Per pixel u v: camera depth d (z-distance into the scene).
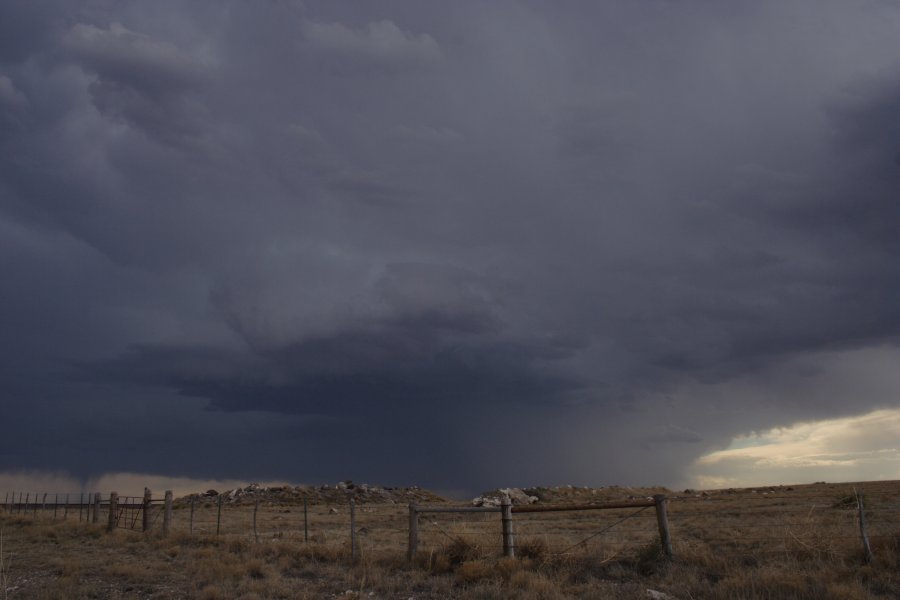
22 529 32.50
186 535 28.16
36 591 16.03
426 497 86.69
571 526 31.73
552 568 17.06
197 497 81.81
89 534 30.98
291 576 18.06
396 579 16.64
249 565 18.75
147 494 32.28
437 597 14.81
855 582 13.27
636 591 14.15
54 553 23.75
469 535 20.69
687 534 25.47
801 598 12.77
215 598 14.74
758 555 16.97
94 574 18.78
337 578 17.44
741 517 32.19
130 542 27.48
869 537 17.03
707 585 14.23
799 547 17.16
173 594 15.49
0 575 17.84
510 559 17.27
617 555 18.03
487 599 14.23
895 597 12.71
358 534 30.20
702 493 73.75
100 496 37.09
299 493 80.81
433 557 18.53
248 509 64.00
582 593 14.32
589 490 77.25
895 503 34.91
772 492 65.44
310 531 33.22
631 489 82.12
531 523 34.88
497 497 66.50
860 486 66.25
